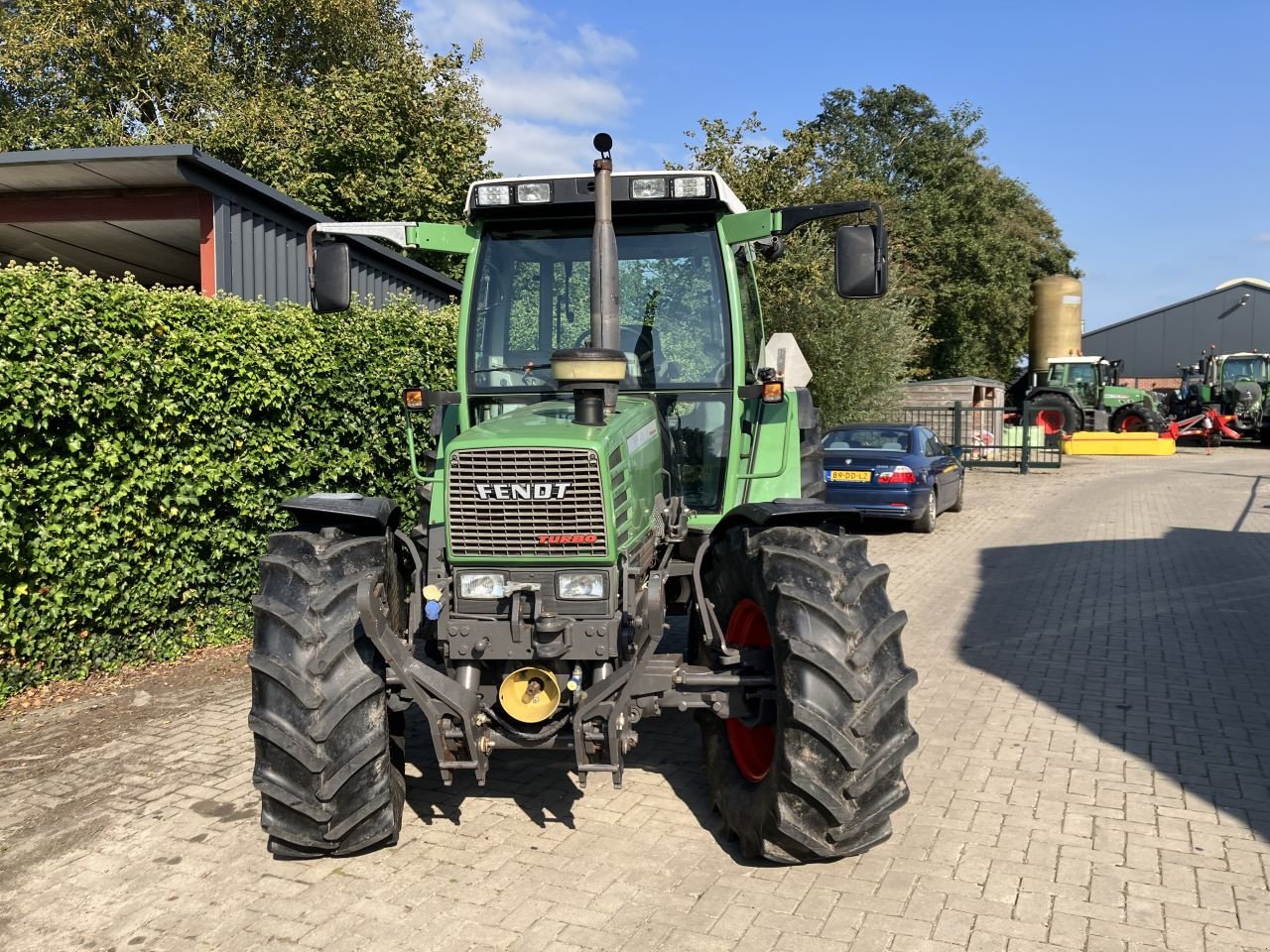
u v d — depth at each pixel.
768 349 6.51
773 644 3.58
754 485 4.88
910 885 3.62
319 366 7.22
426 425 8.38
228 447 6.59
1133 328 49.19
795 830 3.46
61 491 5.61
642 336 4.62
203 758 5.02
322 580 3.66
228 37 24.62
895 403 21.86
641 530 3.86
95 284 5.68
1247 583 9.36
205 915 3.47
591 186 4.36
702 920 3.38
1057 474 21.81
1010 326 39.03
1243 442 33.19
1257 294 45.88
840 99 40.69
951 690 6.07
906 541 12.51
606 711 3.50
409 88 18.64
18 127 22.38
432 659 3.96
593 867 3.79
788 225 4.36
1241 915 3.39
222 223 9.81
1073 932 3.29
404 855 3.91
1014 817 4.21
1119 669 6.48
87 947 3.29
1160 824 4.12
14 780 4.73
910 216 35.91
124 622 6.28
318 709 3.50
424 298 13.32
